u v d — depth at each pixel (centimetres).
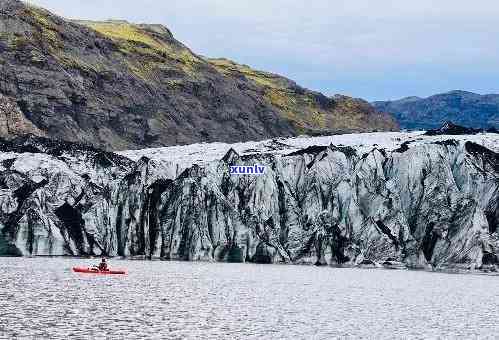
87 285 16088
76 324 11019
